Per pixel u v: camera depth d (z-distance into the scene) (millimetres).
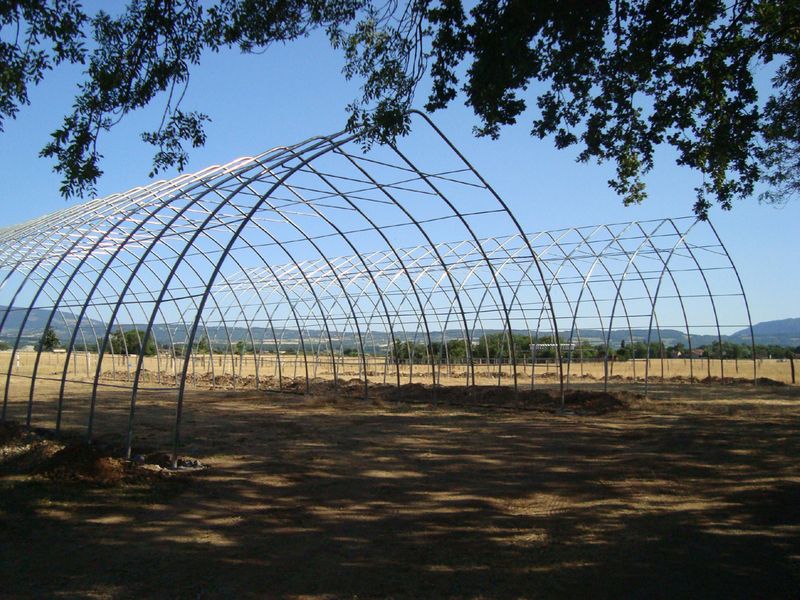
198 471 12500
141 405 23328
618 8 11023
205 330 30984
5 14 8359
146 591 6949
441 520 9539
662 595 6656
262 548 8352
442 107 11188
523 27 9906
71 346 15195
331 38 11781
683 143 12547
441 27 10508
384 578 7281
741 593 6668
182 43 10000
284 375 40188
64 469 11734
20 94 8938
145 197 16484
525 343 49062
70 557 8016
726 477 11828
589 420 19109
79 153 9695
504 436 16578
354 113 10930
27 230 20875
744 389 27797
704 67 11711
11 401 24188
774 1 11578
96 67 9609
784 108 13688
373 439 16234
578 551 8086
